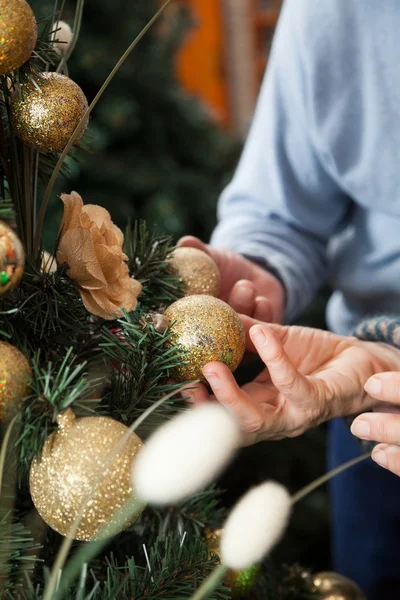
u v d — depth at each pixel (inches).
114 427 26.0
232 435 24.6
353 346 36.0
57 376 26.2
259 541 25.3
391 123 43.5
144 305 32.5
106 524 25.6
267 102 48.9
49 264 30.6
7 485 26.9
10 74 27.7
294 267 47.1
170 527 32.4
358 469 50.1
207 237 83.0
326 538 74.4
